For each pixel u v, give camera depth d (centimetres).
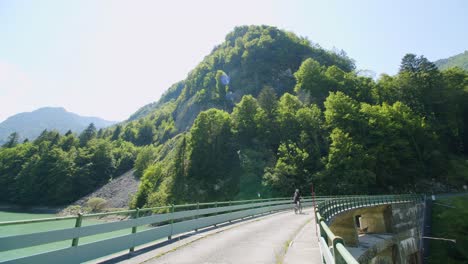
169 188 6456
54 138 14112
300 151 5928
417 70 8644
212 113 7531
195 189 6078
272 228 1592
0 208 8812
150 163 10544
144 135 15838
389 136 6038
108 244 823
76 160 11038
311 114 7338
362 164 5400
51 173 9831
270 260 818
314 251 942
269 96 8419
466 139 7375
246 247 1023
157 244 1082
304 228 1573
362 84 9194
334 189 5141
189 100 14950
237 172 6212
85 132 15025
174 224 1275
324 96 9219
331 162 5469
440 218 3834
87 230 748
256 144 7038
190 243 1114
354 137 6156
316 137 6538
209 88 13550
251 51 13562
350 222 2444
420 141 6325
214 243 1112
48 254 624
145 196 6938
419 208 4031
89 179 10294
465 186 5550
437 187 5631
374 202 3045
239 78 12825
